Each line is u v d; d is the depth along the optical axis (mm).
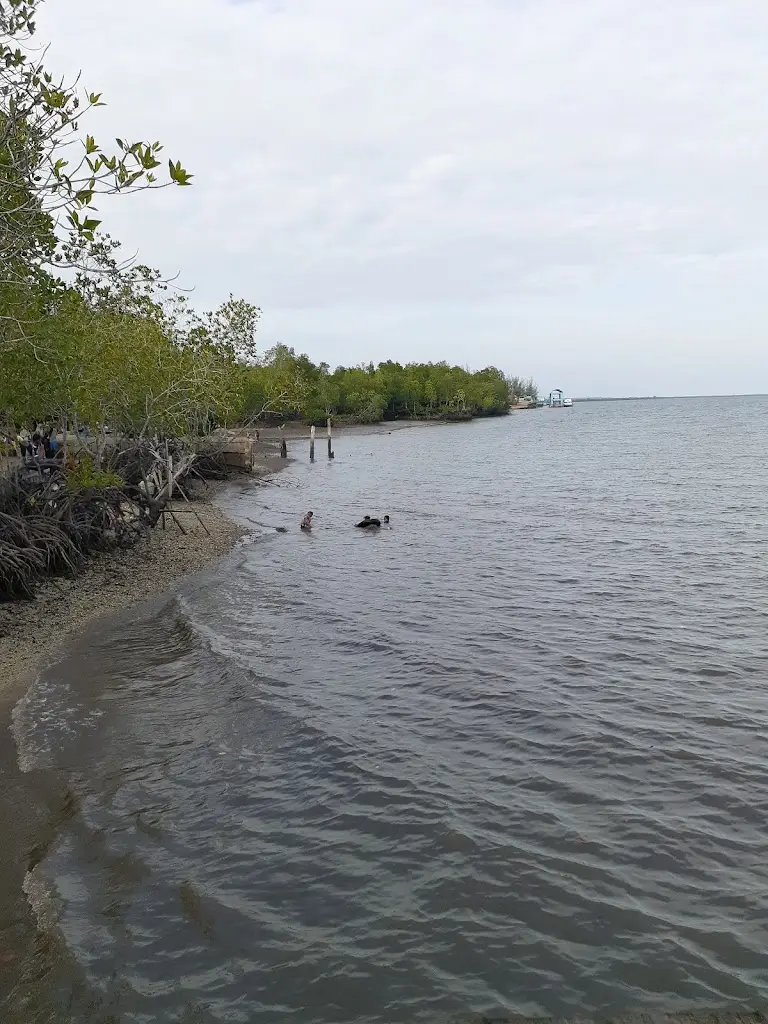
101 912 6691
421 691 11773
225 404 30984
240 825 8086
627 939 6340
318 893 6973
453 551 23828
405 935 6422
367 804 8469
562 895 6898
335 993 5801
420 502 37031
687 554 22609
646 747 9742
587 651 13586
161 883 7102
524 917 6629
